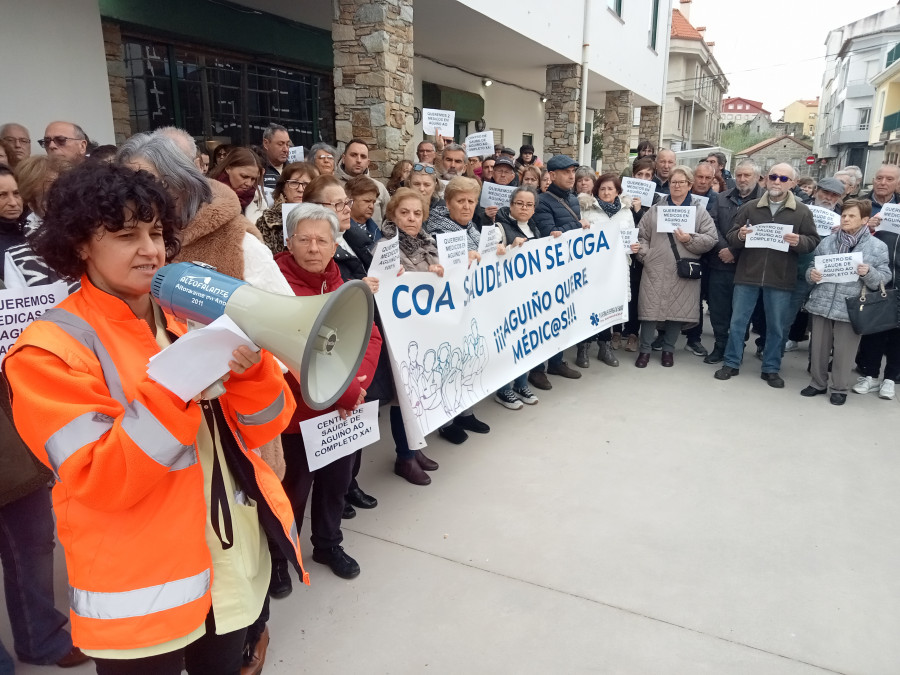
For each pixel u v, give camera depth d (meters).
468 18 8.12
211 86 7.43
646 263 5.51
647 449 3.96
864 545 2.97
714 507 3.29
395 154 6.35
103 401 1.18
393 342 3.26
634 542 2.97
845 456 3.91
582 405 4.71
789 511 3.26
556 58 10.91
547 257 4.59
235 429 1.49
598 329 5.29
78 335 1.23
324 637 2.33
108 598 1.24
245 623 1.46
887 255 4.57
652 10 15.12
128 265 1.25
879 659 2.28
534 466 3.71
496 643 2.31
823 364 4.89
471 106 12.28
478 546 2.91
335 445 2.49
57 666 2.17
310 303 1.13
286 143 4.88
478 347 3.96
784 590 2.64
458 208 3.95
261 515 1.54
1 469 1.91
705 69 37.03
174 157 1.65
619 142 14.54
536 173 6.95
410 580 2.67
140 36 6.48
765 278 5.01
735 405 4.75
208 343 1.13
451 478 3.56
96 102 5.46
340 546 2.74
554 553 2.87
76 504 1.23
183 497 1.31
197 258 1.90
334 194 2.91
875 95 32.69
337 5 6.10
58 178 1.25
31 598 2.11
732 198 5.70
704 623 2.44
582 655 2.26
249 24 7.58
